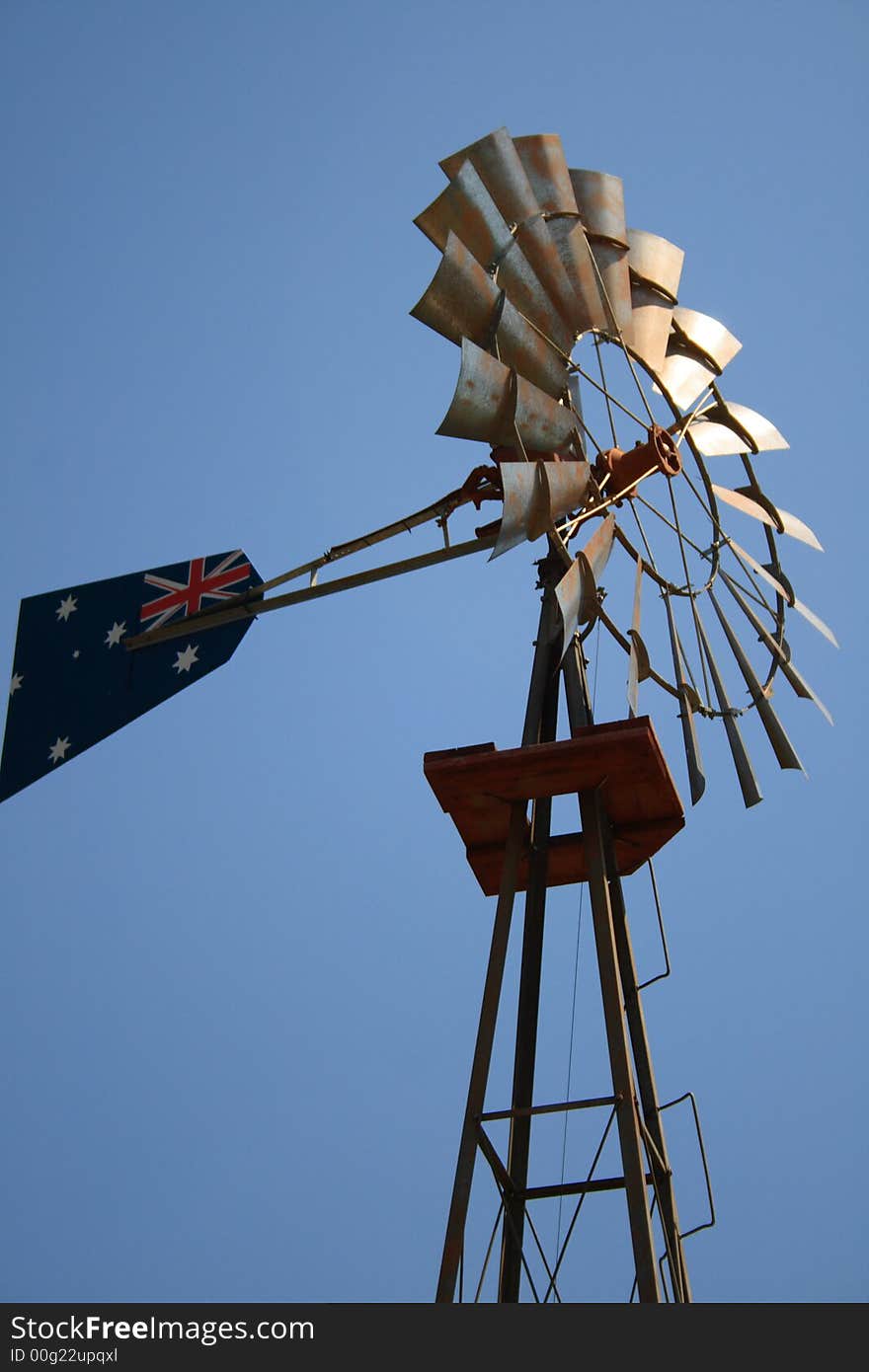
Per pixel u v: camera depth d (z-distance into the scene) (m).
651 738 12.80
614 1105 11.97
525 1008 13.44
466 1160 12.05
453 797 13.32
